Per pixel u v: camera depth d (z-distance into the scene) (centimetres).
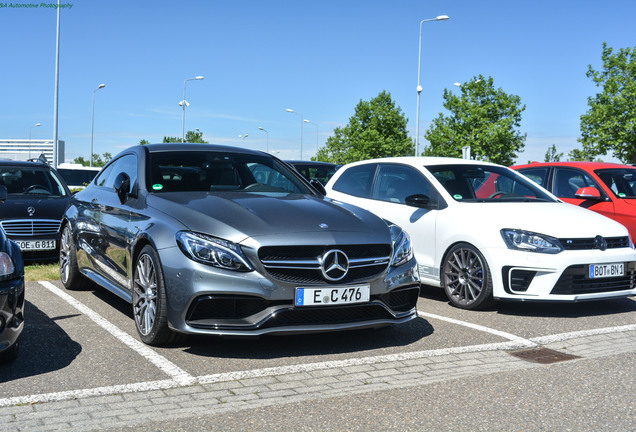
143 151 556
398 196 703
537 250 567
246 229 418
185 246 414
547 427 311
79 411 322
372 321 436
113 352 429
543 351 462
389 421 316
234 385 368
